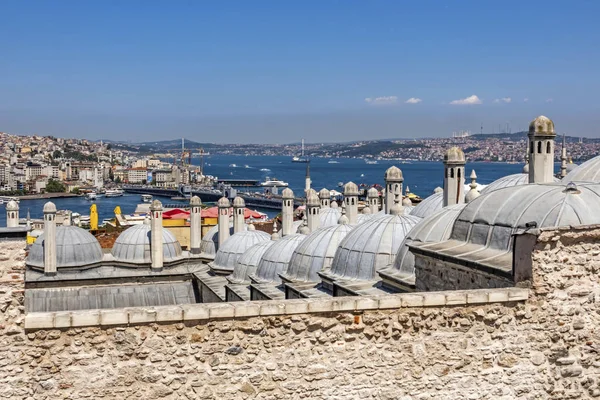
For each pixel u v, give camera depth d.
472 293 16.75
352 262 31.56
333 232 37.53
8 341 14.05
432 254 21.44
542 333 17.22
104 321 14.50
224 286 47.28
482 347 16.88
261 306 15.39
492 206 21.58
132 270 57.19
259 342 15.45
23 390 14.16
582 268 17.41
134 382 14.76
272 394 15.55
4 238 14.05
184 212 102.19
